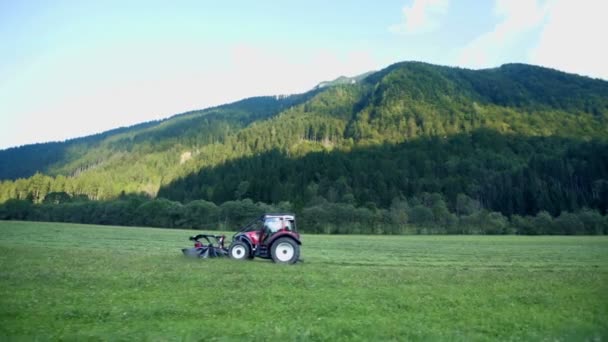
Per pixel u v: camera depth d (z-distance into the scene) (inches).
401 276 657.6
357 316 382.3
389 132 7628.0
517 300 472.4
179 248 1212.5
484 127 7539.4
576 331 352.2
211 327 333.1
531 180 4670.3
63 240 1498.5
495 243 2085.4
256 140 7637.8
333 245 1701.5
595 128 7475.4
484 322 372.8
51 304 394.3
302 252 1249.4
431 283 585.9
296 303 423.8
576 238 2832.2
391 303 436.8
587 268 887.1
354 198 4296.3
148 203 3836.1
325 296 465.1
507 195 4566.9
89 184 5861.2
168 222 3720.5
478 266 910.4
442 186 4803.2
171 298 434.0
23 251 906.7
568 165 4879.4
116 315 362.9
